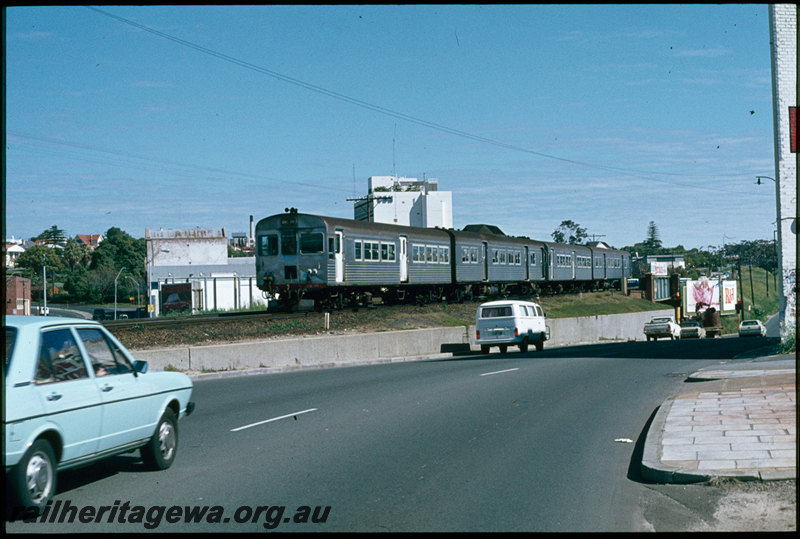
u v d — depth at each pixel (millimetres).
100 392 7500
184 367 22453
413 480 8500
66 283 128500
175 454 9266
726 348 31453
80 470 8945
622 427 12125
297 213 34906
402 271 40438
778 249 25797
